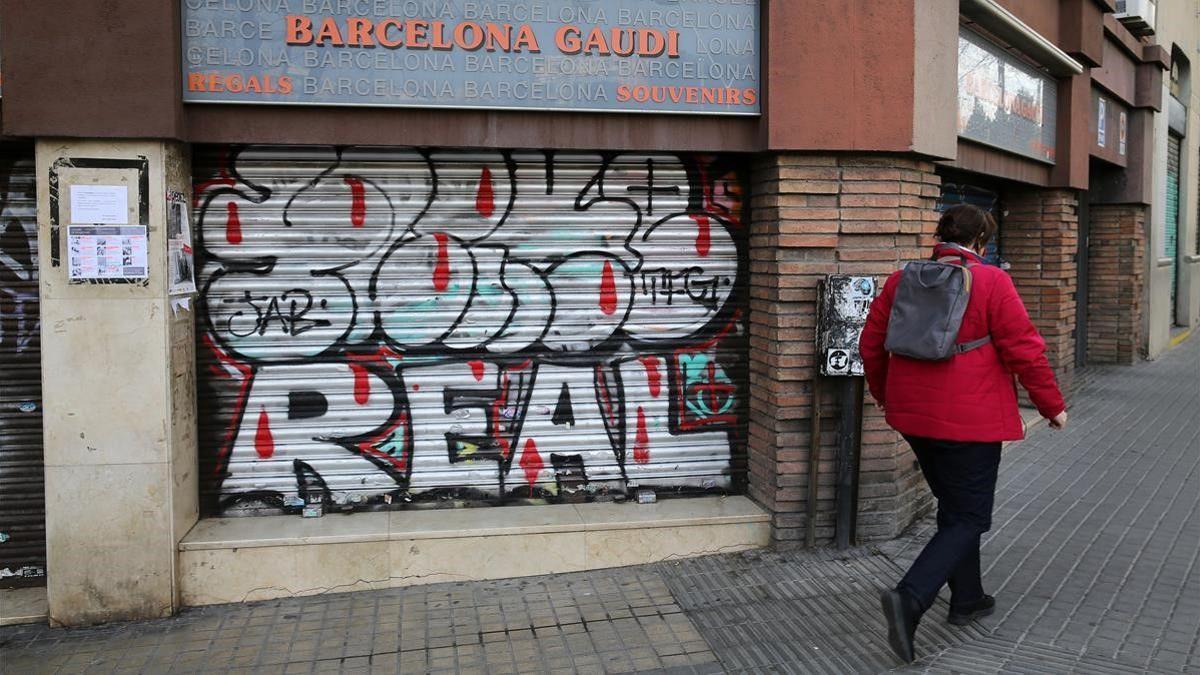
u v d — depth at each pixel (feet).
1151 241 44.96
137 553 15.42
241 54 15.60
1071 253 31.50
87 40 14.67
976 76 22.50
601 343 18.07
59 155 14.85
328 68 15.88
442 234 17.39
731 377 18.66
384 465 17.54
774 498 17.66
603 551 17.16
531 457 18.01
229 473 17.07
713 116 17.26
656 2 16.85
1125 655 13.30
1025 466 24.18
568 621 15.02
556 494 18.16
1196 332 59.11
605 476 18.30
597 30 16.67
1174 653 13.34
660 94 16.98
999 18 21.86
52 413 15.07
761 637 14.28
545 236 17.71
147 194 15.07
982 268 13.44
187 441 16.29
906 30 17.20
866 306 16.75
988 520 13.56
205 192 16.60
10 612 15.52
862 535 18.11
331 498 17.40
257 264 16.88
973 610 14.43
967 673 12.85
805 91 16.89
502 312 17.70
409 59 16.12
